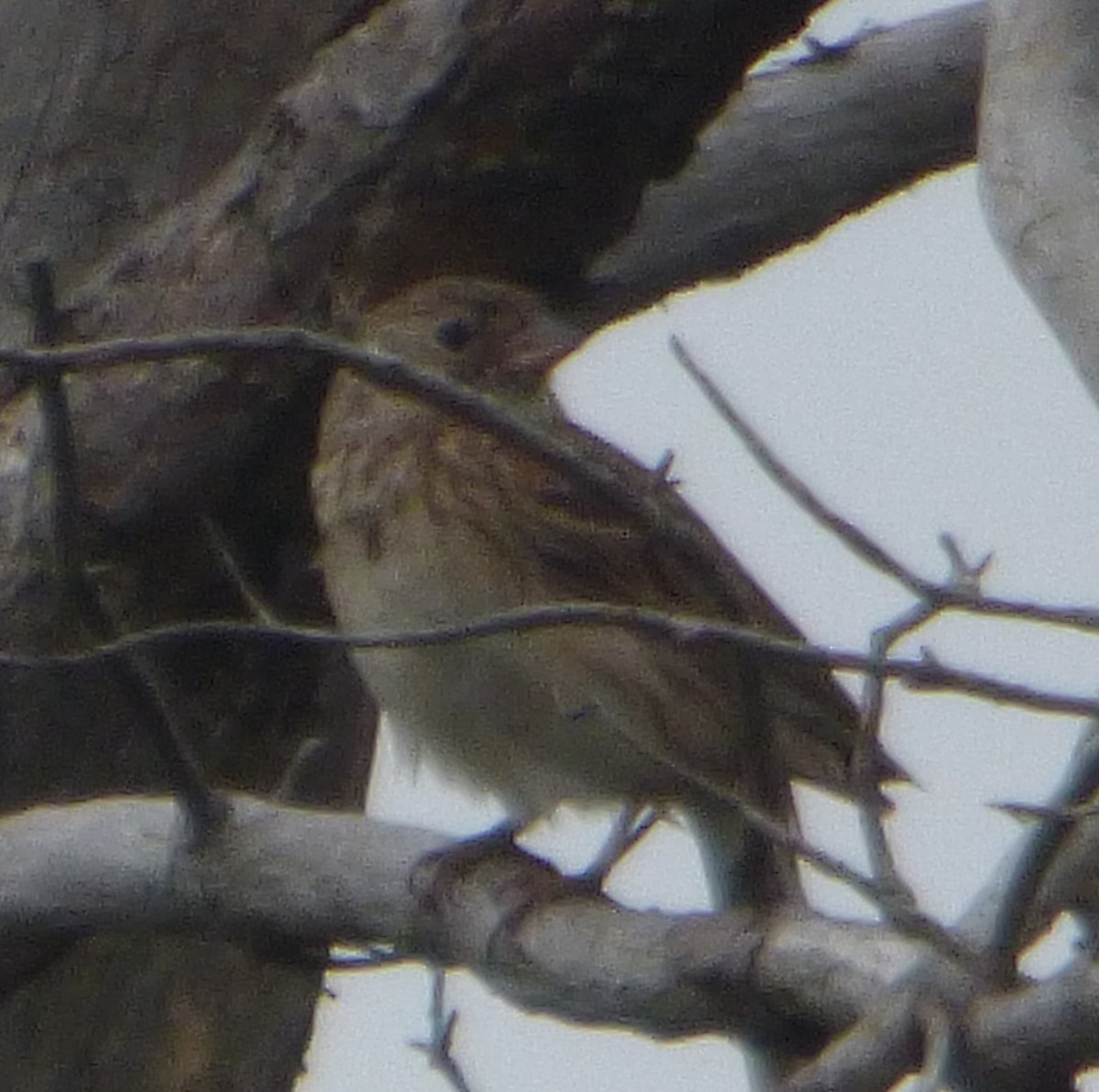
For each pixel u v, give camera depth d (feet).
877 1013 25.38
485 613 37.27
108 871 32.68
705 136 49.83
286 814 32.60
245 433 39.27
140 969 41.06
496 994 31.14
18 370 31.94
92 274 40.83
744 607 37.99
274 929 32.48
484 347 40.88
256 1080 42.22
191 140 41.63
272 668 40.47
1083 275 27.40
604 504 33.91
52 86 41.50
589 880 34.45
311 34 42.16
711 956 28.53
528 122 41.32
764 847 34.01
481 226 41.70
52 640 37.96
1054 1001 24.70
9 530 37.83
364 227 40.75
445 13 41.19
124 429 38.88
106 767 38.81
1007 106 28.45
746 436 27.30
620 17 41.32
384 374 29.01
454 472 37.60
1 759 38.29
